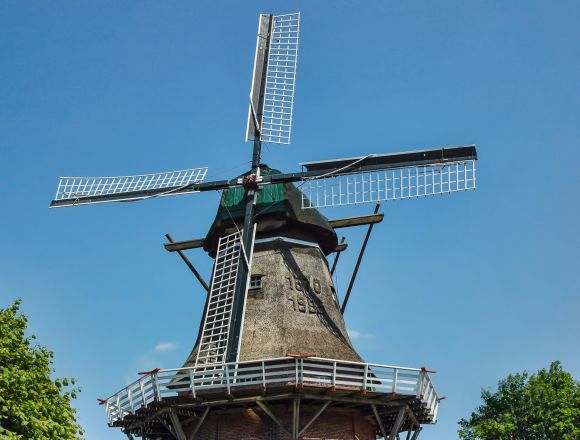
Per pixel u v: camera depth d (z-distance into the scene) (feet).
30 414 51.57
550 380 116.26
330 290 71.46
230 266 67.97
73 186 77.41
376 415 60.59
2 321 56.95
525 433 110.42
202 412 62.08
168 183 75.72
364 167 70.03
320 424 61.26
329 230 73.72
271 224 71.00
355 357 65.98
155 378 59.00
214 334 63.72
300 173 71.67
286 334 63.98
